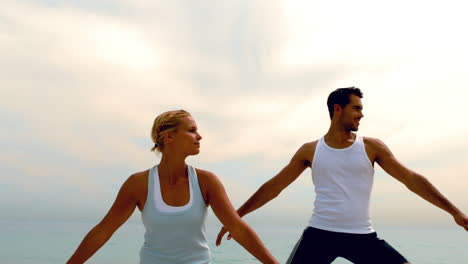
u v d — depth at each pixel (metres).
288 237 49.50
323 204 3.17
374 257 3.05
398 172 3.16
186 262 2.14
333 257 3.12
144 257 2.18
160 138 2.19
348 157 3.17
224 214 2.17
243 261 15.25
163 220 2.12
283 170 3.53
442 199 3.08
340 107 3.28
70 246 24.62
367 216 3.14
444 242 41.56
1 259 16.36
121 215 2.21
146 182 2.19
